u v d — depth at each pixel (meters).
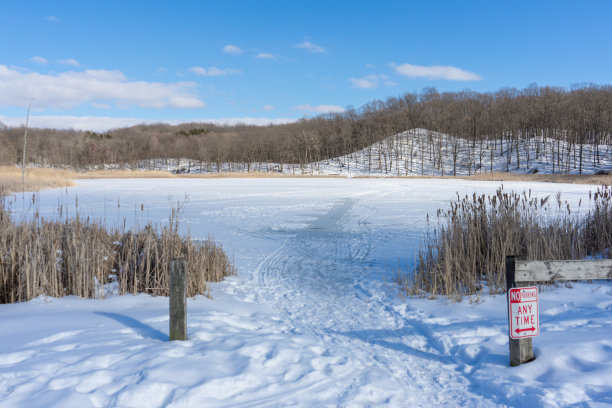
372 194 27.81
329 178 56.66
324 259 10.16
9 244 7.34
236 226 15.39
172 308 4.69
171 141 124.38
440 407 3.56
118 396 3.37
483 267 7.82
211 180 49.81
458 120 108.50
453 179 53.69
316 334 5.42
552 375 3.87
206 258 8.44
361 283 7.99
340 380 3.98
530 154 83.81
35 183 34.34
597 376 3.72
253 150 102.62
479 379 3.98
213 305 6.59
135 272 7.25
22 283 6.77
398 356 4.68
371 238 12.62
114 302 6.56
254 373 3.89
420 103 130.50
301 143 95.06
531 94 122.31
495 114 105.56
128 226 14.59
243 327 5.56
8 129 109.69
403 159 92.19
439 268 7.41
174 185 39.47
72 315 5.71
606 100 94.19
